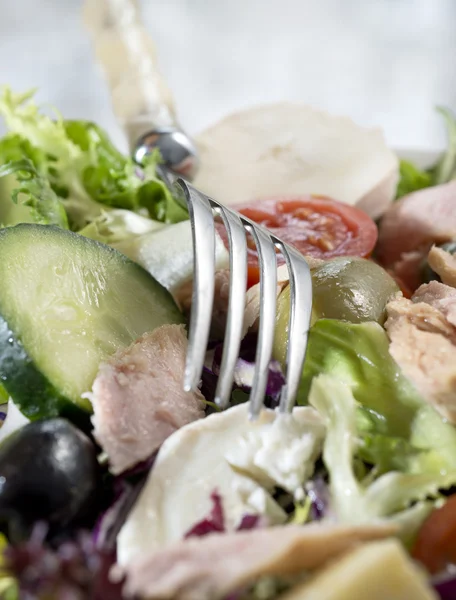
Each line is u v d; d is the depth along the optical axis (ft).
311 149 0.94
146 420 0.55
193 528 0.47
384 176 0.90
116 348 0.59
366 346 0.56
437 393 0.52
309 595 0.37
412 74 1.82
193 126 1.68
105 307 0.61
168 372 0.59
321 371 0.56
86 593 0.40
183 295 0.72
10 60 1.75
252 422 0.53
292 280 0.59
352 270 0.62
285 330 0.59
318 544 0.40
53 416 0.55
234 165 0.93
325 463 0.51
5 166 0.78
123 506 0.50
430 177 1.02
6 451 0.49
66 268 0.61
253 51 1.86
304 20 1.86
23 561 0.40
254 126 0.97
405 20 1.84
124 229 0.79
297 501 0.50
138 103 0.95
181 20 1.84
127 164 0.86
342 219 0.80
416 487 0.48
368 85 1.82
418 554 0.46
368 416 0.54
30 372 0.55
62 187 0.86
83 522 0.49
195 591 0.39
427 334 0.55
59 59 1.76
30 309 0.57
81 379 0.56
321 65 1.85
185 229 0.74
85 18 1.04
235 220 0.62
